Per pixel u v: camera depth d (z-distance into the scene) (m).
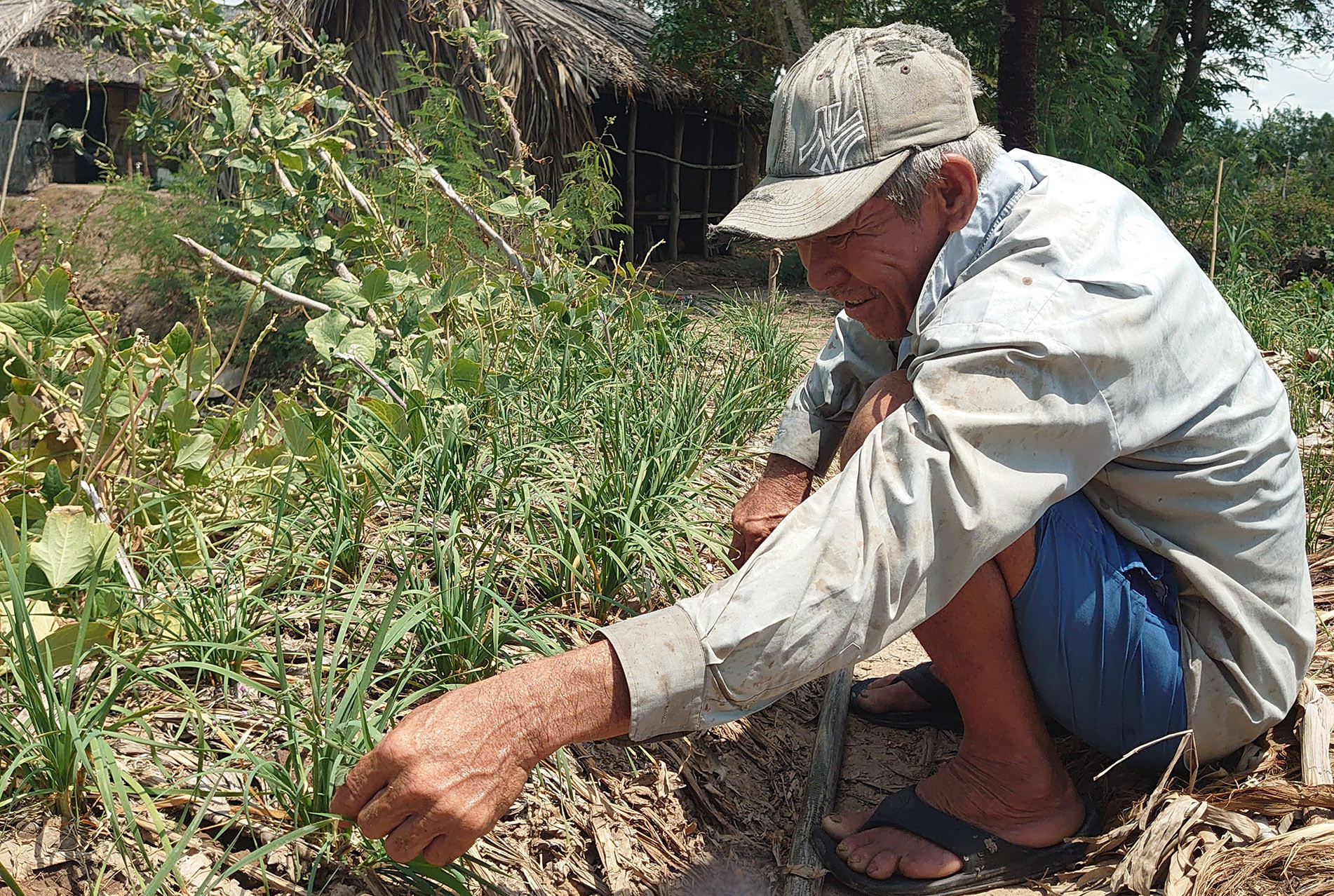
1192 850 1.78
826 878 1.96
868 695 2.50
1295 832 1.78
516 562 2.45
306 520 2.45
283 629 2.17
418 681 2.06
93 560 1.93
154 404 2.50
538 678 1.43
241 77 4.30
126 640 1.95
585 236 6.61
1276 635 1.86
